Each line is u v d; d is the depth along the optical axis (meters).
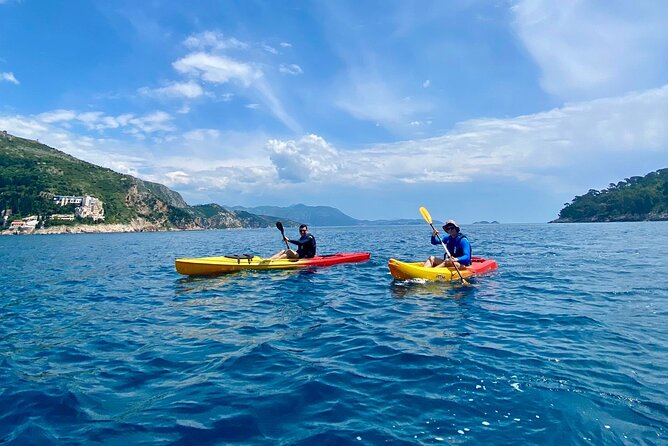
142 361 4.77
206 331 6.03
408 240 34.31
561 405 3.37
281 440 3.00
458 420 3.21
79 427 3.25
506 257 16.02
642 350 4.66
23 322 6.92
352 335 5.62
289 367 4.45
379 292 8.76
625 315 6.32
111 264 17.78
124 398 3.77
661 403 3.36
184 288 9.91
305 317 6.73
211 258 12.42
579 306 7.04
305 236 13.63
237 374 4.29
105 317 7.16
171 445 2.96
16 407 3.62
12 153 173.12
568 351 4.69
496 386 3.78
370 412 3.39
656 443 2.82
